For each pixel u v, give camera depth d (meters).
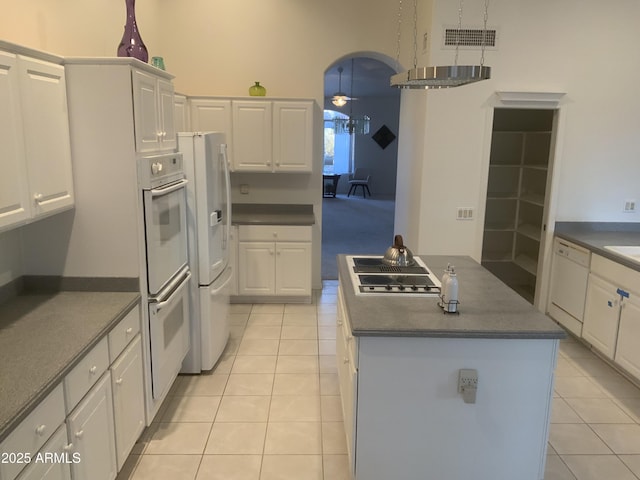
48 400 1.76
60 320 2.29
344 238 8.55
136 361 2.65
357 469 2.39
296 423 3.08
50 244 2.65
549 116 5.20
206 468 2.67
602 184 4.62
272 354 4.02
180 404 3.28
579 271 4.23
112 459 2.34
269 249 4.97
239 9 5.08
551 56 4.40
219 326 3.82
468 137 4.51
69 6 3.20
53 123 2.32
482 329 2.22
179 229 3.22
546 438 2.36
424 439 2.36
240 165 5.01
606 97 4.48
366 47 5.17
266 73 5.20
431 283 2.85
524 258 5.55
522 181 5.57
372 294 2.67
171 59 5.13
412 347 2.26
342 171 15.12
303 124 4.96
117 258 2.66
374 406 2.32
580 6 4.33
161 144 2.98
